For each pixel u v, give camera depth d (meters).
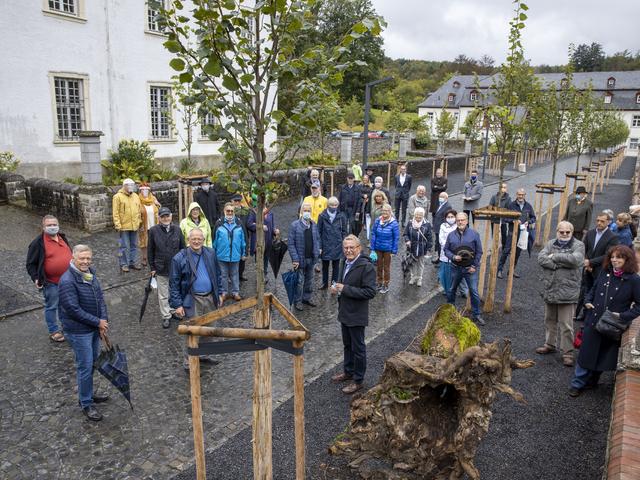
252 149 3.38
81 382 5.46
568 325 6.93
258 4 3.01
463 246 8.35
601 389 6.33
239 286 10.25
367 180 15.60
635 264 5.69
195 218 9.02
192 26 17.12
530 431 5.39
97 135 13.59
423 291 10.41
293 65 3.23
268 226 10.60
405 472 4.31
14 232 13.09
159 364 6.84
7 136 16.89
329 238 9.88
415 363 4.13
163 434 5.29
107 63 19.42
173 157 22.64
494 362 4.04
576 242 6.91
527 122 10.59
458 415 4.20
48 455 4.90
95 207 13.53
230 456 4.91
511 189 27.42
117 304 9.00
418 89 95.12
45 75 17.58
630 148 70.69
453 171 34.16
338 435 5.16
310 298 9.38
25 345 7.27
